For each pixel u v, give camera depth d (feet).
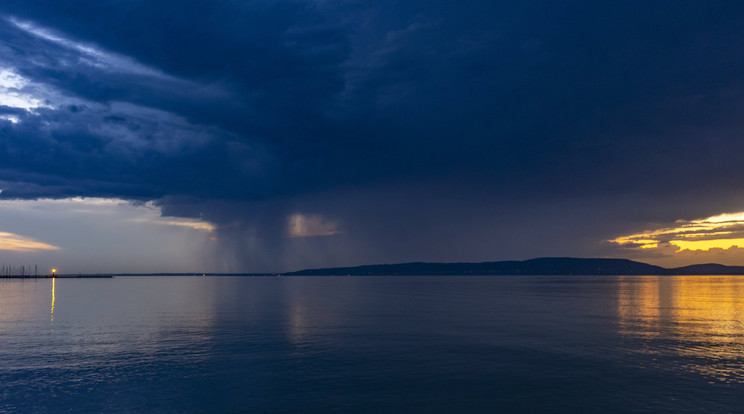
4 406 70.79
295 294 386.11
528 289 495.00
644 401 70.69
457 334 134.51
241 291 455.63
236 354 105.50
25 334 136.15
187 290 476.95
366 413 66.33
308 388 78.18
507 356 102.27
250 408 68.95
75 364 96.17
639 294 369.50
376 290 483.92
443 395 74.08
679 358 99.86
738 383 80.23
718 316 184.03
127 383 81.92
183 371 89.97
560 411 66.64
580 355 103.19
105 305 248.32
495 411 66.85
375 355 103.81
